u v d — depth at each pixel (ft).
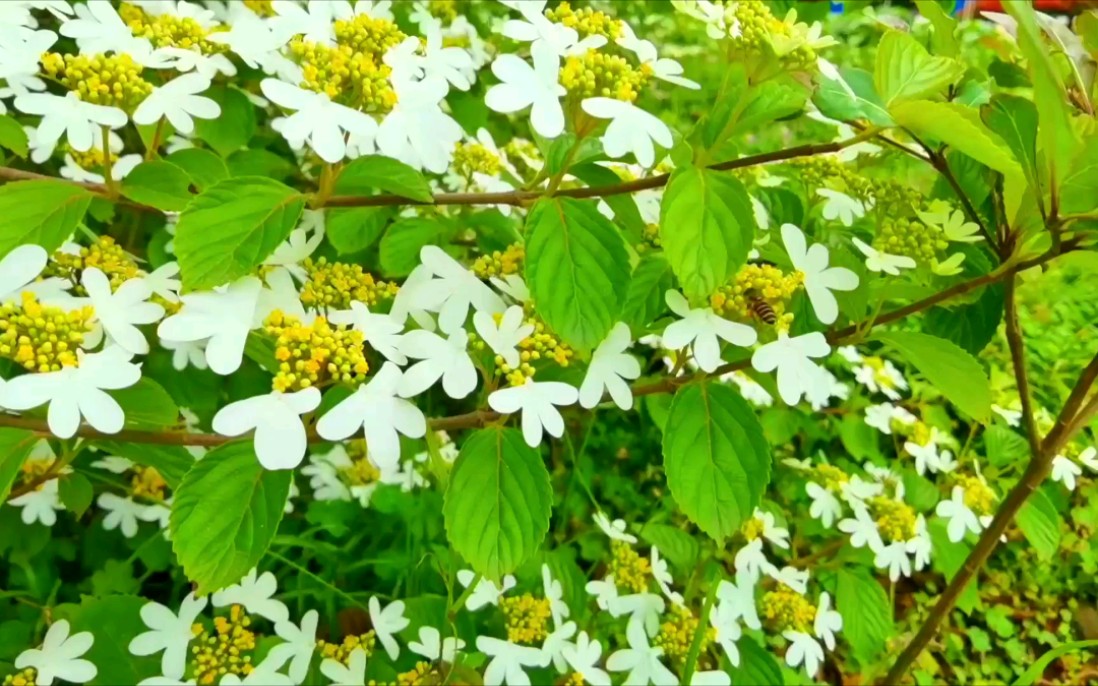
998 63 1.70
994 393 2.30
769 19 1.26
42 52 1.12
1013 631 2.72
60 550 1.85
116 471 1.77
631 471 2.67
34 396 1.02
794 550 2.19
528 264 1.15
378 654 1.54
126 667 1.38
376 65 1.17
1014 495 1.58
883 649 2.03
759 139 3.02
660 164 1.56
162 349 1.79
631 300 1.37
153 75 1.58
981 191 1.50
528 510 1.16
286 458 1.04
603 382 1.23
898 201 1.48
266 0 1.71
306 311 1.21
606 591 1.72
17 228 1.13
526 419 1.15
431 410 2.29
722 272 1.14
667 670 1.63
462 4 2.36
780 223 1.62
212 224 1.09
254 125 1.65
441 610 1.68
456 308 1.20
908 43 1.21
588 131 1.20
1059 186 1.16
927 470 2.77
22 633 1.48
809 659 1.82
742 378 2.22
